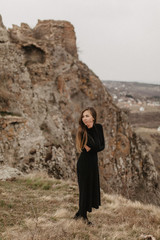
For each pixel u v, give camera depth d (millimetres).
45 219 3854
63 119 20625
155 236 3586
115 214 4961
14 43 20531
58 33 26578
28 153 14383
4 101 15688
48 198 5258
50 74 21719
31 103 17984
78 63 25812
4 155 13109
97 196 3824
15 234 3047
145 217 4711
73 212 4676
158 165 39656
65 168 16250
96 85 25688
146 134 62000
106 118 24969
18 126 14891
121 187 23234
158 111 154750
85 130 3600
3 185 6258
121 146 25094
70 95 22719
